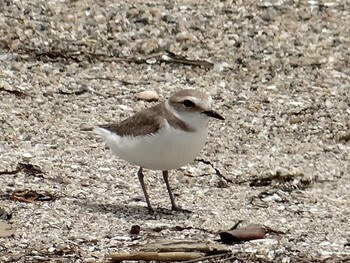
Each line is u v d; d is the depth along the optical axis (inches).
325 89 597.0
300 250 391.2
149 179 475.5
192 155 420.5
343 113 566.3
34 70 596.1
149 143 413.1
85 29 639.8
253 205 451.8
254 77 607.8
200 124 414.6
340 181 488.7
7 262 374.9
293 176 485.4
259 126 545.0
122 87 585.3
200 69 613.9
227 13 675.4
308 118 558.3
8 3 653.9
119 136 424.5
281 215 438.6
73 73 598.2
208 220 424.5
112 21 649.0
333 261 379.6
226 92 586.2
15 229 404.2
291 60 628.7
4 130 517.7
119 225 414.0
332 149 526.6
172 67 614.2
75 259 378.0
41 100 559.5
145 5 671.8
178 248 385.7
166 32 643.5
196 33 647.1
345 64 629.9
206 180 479.2
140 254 378.0
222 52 631.2
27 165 475.2
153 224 416.2
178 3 683.4
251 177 482.9
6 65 597.9
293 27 668.1
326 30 669.3
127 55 622.2
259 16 676.7
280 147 523.2
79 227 410.0
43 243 392.5
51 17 647.1
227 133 534.0
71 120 538.6
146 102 568.4
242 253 386.0
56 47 621.3
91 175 472.7
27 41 622.2
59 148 502.3
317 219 434.0
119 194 454.6
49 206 430.9
